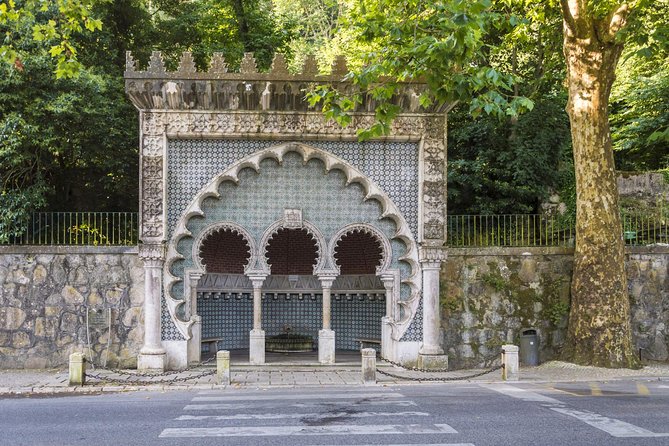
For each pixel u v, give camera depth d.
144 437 8.97
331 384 14.56
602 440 8.67
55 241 18.75
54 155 19.95
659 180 23.98
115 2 22.25
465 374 16.17
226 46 26.80
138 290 16.89
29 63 17.50
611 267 16.55
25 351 16.69
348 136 16.53
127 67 15.99
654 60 28.20
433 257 16.53
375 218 17.08
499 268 17.78
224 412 10.93
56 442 8.74
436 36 14.13
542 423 9.80
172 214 16.42
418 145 16.84
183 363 16.30
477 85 13.03
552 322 17.84
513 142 23.92
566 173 24.12
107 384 14.46
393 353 16.88
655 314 18.20
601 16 16.12
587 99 16.62
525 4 20.03
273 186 16.95
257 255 16.89
